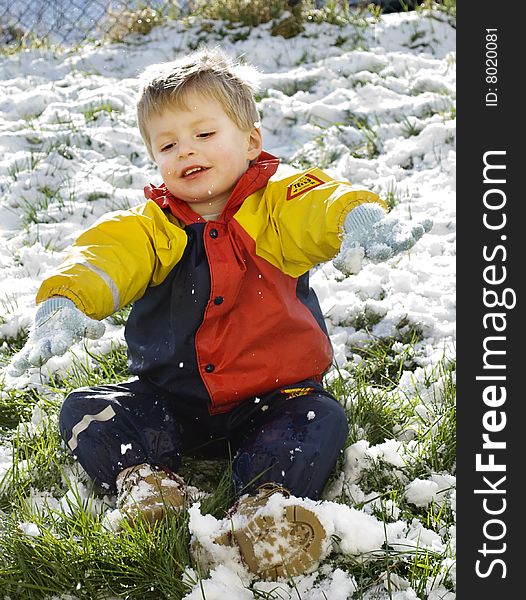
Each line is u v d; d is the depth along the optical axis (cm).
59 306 227
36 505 238
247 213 252
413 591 207
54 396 316
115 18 787
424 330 353
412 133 543
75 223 466
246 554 210
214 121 254
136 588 209
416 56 672
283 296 251
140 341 259
